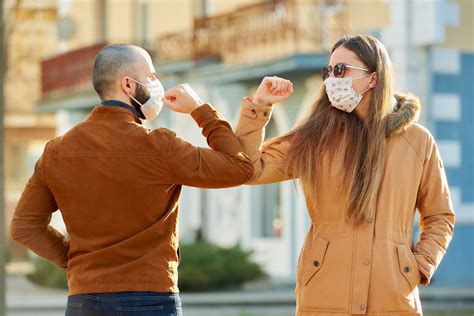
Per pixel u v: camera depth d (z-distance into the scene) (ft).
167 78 90.53
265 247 81.92
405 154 18.35
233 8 87.51
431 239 18.60
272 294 71.46
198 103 18.01
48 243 18.16
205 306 67.72
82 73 100.63
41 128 124.36
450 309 62.18
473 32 78.07
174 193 17.37
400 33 76.18
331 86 18.26
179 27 94.07
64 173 17.30
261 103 18.40
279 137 19.16
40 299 73.26
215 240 87.61
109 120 17.37
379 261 17.80
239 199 84.79
